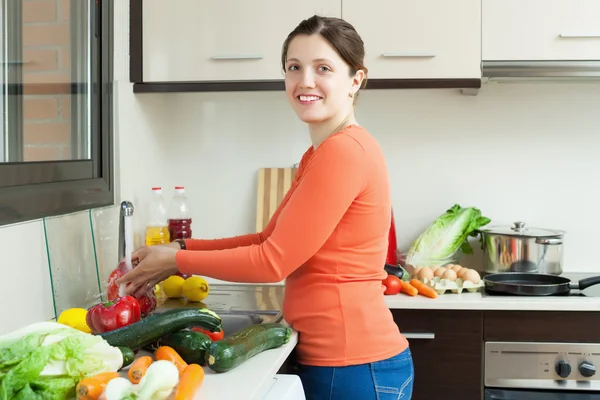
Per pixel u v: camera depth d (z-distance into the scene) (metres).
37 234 1.85
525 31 2.50
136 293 1.90
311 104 1.77
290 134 2.95
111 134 2.39
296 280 1.78
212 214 3.00
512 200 2.88
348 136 1.68
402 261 2.77
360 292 1.73
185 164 2.99
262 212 2.91
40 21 1.95
